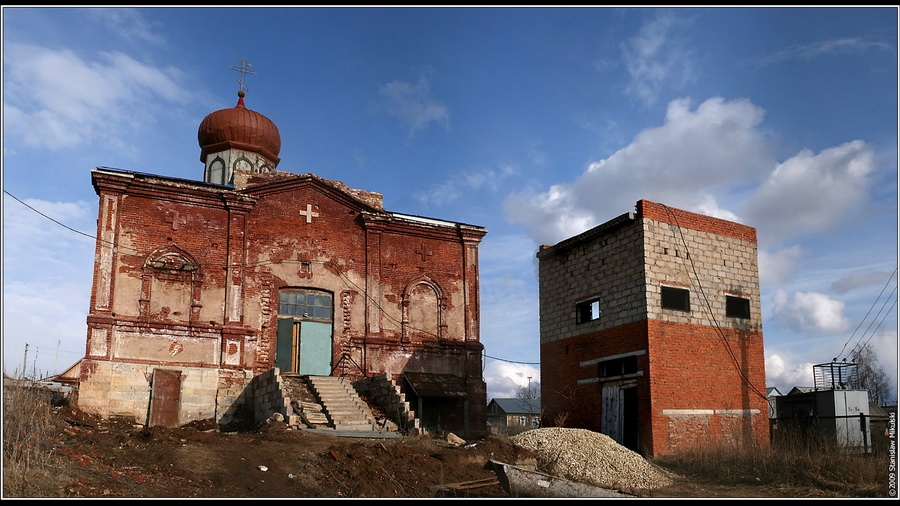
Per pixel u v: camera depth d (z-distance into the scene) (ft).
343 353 94.17
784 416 81.97
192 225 88.89
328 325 94.84
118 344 82.02
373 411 83.20
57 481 40.96
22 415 49.08
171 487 44.75
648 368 75.25
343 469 52.90
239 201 91.20
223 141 115.75
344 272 96.94
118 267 83.97
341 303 95.86
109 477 44.32
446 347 100.53
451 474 56.18
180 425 82.48
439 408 97.81
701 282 81.61
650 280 77.66
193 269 87.51
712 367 79.61
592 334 84.43
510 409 243.19
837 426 76.95
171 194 88.12
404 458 56.34
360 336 95.61
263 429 69.97
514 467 52.06
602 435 68.54
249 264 91.15
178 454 51.70
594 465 62.23
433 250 103.35
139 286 84.69
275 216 94.17
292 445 58.90
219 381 85.92
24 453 43.04
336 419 76.33
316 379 85.25
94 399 79.25
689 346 78.59
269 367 89.61
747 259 86.28
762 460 64.44
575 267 88.84
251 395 86.89
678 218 81.66
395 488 51.62
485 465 54.08
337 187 101.50
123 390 80.94
